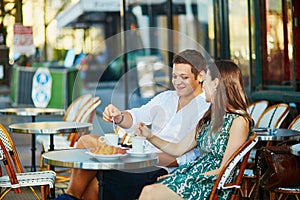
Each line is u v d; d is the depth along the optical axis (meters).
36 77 13.30
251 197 5.07
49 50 16.58
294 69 6.86
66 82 13.16
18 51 13.68
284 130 5.38
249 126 3.72
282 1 7.12
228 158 3.65
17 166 5.03
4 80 16.14
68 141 6.68
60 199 4.29
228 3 8.58
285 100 6.88
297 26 6.84
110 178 4.37
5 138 4.96
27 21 16.19
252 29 7.81
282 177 4.43
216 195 3.58
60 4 16.22
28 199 5.89
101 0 12.95
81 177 4.32
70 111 7.17
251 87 7.82
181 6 10.21
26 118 12.46
